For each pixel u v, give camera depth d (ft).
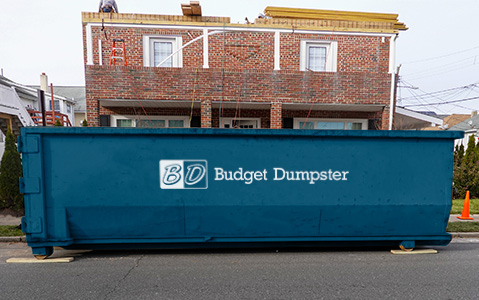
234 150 13.25
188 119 34.88
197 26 30.71
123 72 28.25
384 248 15.81
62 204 12.76
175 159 13.05
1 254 14.78
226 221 13.50
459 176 31.83
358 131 13.35
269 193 13.42
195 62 34.81
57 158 12.67
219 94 29.25
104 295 10.42
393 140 13.67
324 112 36.35
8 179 22.85
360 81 30.73
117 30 33.32
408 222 14.03
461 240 18.02
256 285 11.26
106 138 12.82
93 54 33.47
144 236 13.51
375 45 36.22
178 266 13.12
